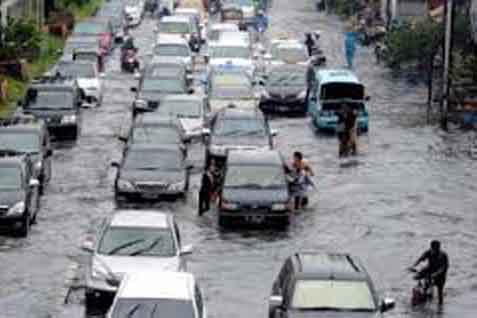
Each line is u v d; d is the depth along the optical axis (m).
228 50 111.06
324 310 42.31
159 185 65.81
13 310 47.75
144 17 164.62
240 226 61.25
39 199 63.88
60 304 48.62
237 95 92.06
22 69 103.19
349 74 90.69
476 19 114.31
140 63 121.12
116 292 44.06
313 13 174.62
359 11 160.75
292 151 80.69
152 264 48.28
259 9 156.75
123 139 78.69
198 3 156.38
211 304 48.91
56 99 83.56
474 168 76.38
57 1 145.50
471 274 54.25
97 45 118.00
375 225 62.38
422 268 51.84
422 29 114.31
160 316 40.44
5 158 61.41
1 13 111.06
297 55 112.62
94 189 69.06
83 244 52.59
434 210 65.62
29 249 56.56
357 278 43.41
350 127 78.81
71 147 80.75
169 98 85.69
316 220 63.31
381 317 42.25
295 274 43.50
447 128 90.12
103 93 103.38
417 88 110.31
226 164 63.72
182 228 61.09
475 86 92.81
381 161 77.94
